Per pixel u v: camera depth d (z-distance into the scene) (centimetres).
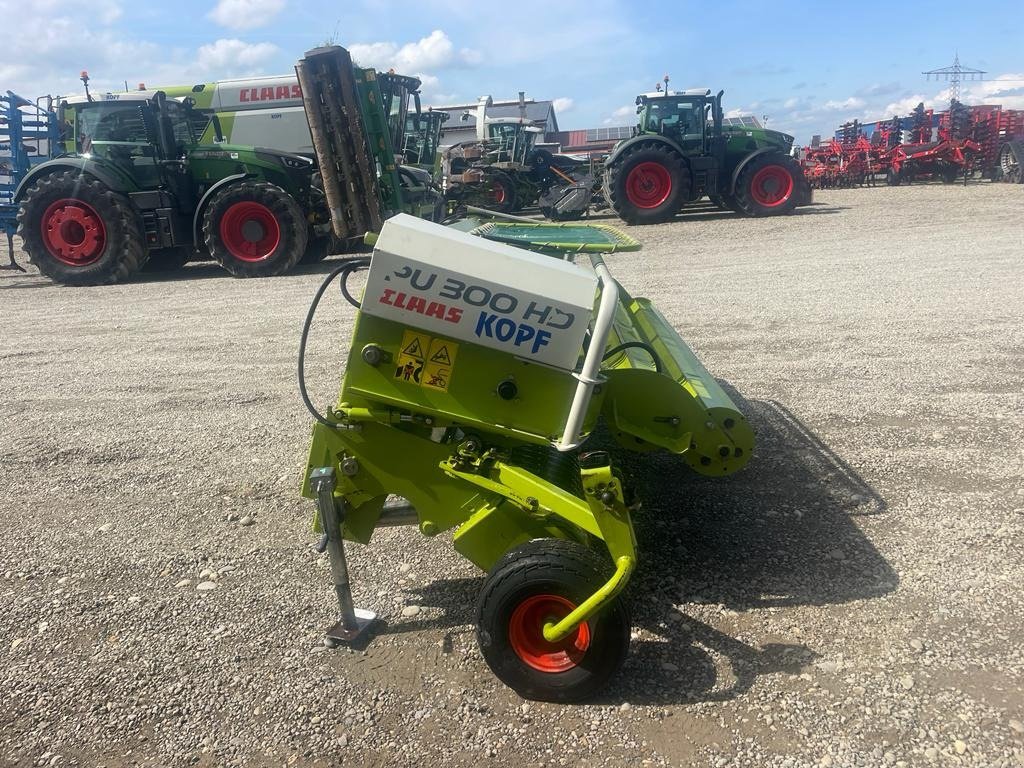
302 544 373
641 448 334
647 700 259
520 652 259
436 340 265
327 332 803
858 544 349
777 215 1723
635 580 328
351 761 239
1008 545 341
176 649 296
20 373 698
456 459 276
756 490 407
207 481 448
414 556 359
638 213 1698
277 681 276
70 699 271
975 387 540
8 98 1432
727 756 233
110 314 976
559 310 251
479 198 2134
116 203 1200
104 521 404
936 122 2661
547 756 237
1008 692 253
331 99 1186
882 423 486
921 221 1481
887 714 246
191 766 240
